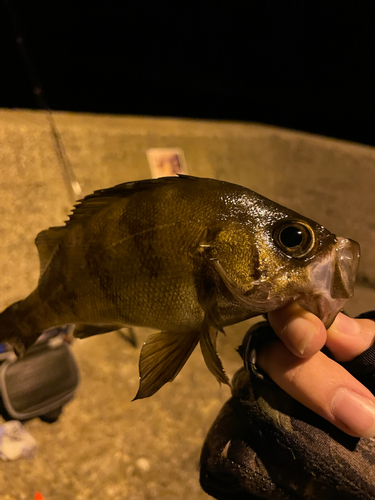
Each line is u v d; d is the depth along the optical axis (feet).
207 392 1.17
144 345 0.48
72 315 0.51
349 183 1.84
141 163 1.41
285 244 0.43
